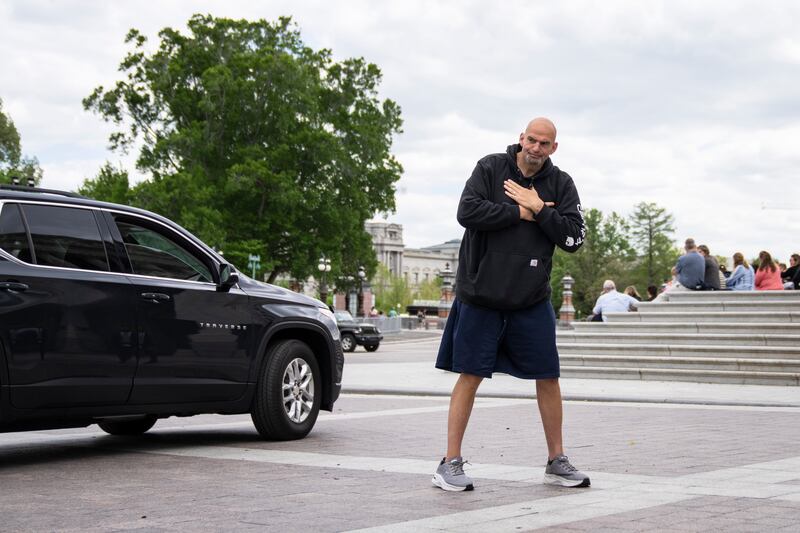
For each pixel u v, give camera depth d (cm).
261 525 437
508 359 545
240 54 4981
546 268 536
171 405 722
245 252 4666
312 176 5075
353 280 6844
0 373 620
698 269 2206
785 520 436
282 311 806
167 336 715
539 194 538
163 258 734
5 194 653
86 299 667
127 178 4778
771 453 702
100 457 696
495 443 773
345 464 650
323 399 848
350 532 416
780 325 1675
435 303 11206
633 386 1473
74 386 656
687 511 460
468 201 527
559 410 547
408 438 812
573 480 538
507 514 455
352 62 5419
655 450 720
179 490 543
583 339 1809
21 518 460
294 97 4888
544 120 532
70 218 684
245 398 774
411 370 1986
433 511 468
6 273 629
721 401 1193
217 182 4897
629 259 11012
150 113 5047
